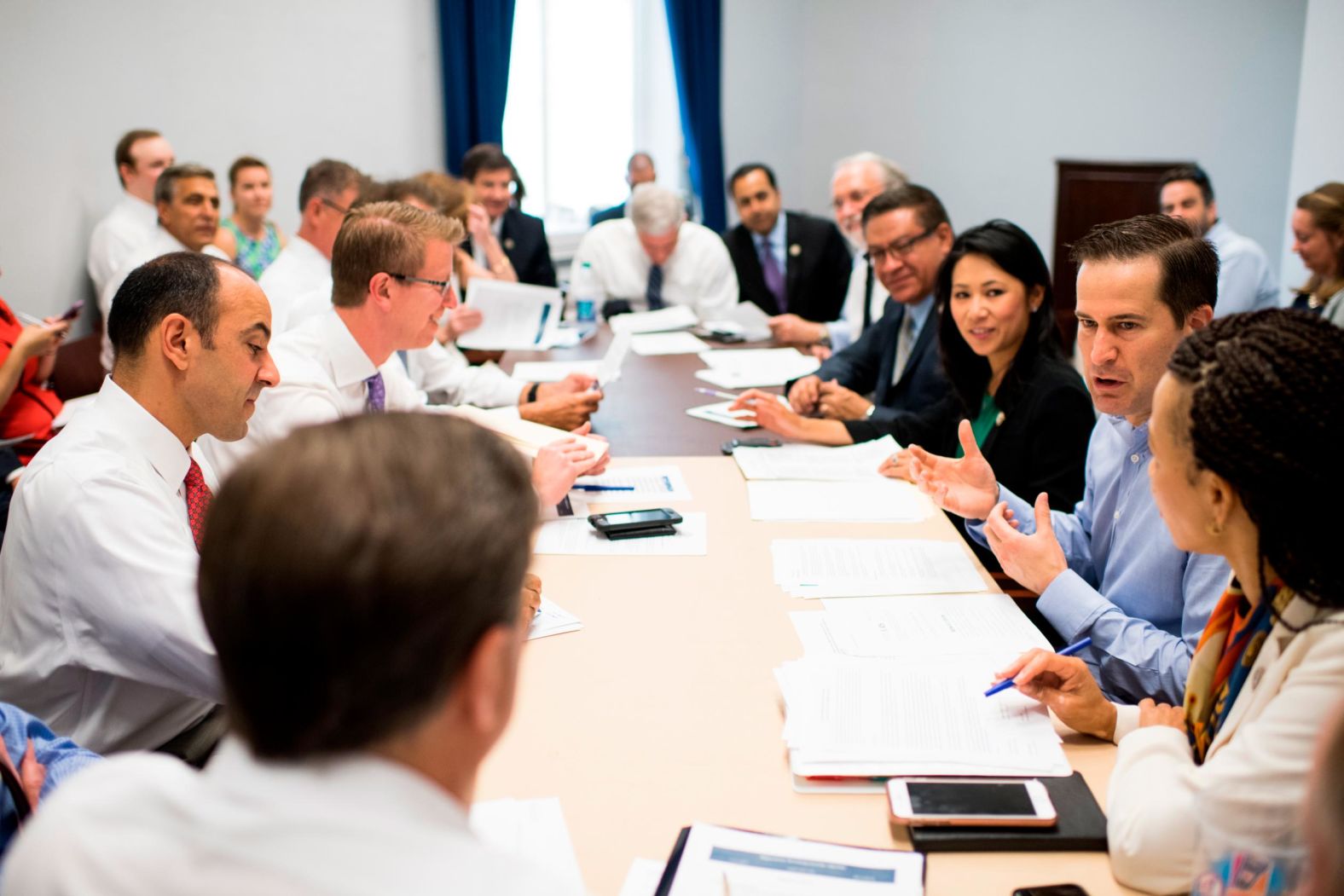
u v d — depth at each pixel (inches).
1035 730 49.3
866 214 122.5
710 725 51.8
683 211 191.3
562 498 81.4
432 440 24.0
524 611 61.6
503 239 215.0
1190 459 39.9
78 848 21.9
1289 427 36.9
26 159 163.6
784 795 46.2
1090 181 305.7
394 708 22.1
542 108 276.7
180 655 57.1
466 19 241.8
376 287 89.2
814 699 52.0
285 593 21.6
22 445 122.6
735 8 303.3
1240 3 287.4
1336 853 21.2
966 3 306.2
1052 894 39.2
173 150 187.3
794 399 115.7
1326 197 161.2
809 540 76.3
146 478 60.7
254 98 200.4
